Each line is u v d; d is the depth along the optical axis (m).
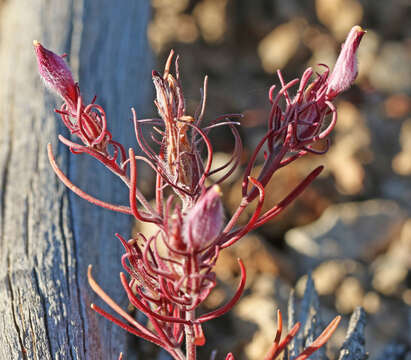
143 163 0.63
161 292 0.30
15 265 0.37
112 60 0.55
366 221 0.63
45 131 0.44
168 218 0.28
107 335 0.36
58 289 0.36
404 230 0.63
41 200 0.39
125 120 0.51
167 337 0.30
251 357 0.48
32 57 0.52
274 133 0.29
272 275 0.57
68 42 0.53
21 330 0.34
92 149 0.29
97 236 0.39
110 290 0.37
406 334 0.54
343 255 0.62
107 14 0.59
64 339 0.34
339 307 0.57
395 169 0.71
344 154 0.70
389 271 0.60
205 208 0.27
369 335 0.54
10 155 0.43
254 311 0.51
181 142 0.29
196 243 0.27
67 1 0.57
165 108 0.29
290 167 0.64
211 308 0.52
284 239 0.64
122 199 0.44
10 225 0.39
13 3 0.63
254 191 0.30
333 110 0.29
